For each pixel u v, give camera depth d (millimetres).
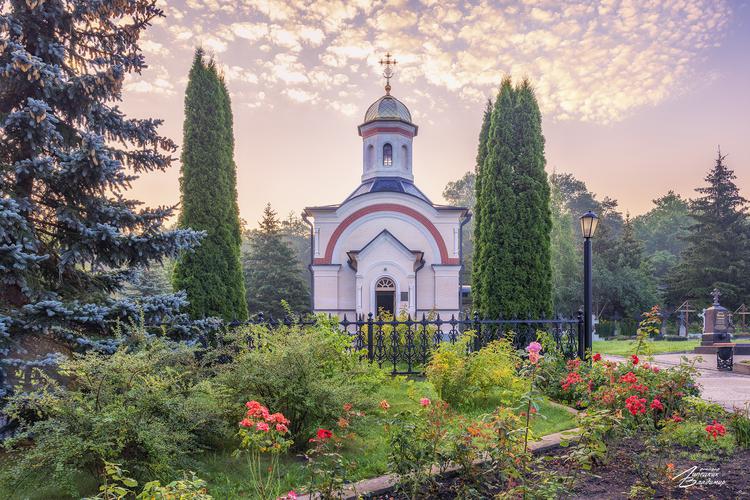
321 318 7816
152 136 6973
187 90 10164
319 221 23547
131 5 6625
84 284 6676
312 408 4715
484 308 11656
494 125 12117
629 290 38688
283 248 34594
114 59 6672
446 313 23125
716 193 40594
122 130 6691
